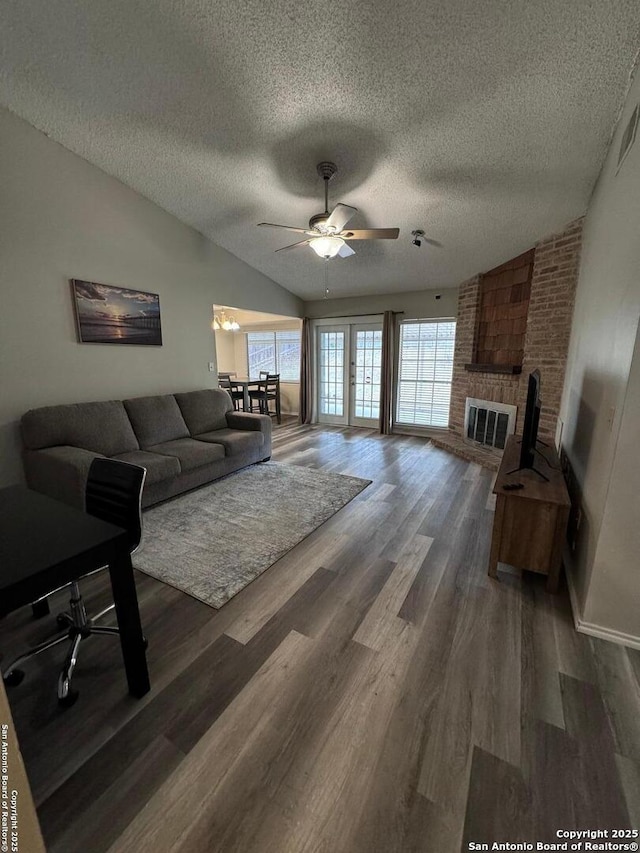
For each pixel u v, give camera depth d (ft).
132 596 4.41
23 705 4.55
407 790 3.67
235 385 21.20
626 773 3.82
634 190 5.49
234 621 6.01
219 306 15.67
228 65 6.99
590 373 7.55
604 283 7.07
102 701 4.60
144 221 12.03
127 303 11.81
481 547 8.27
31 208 9.33
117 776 3.78
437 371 18.53
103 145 9.68
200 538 8.70
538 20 5.64
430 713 4.45
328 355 22.20
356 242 13.69
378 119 7.90
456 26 5.87
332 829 3.38
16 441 9.52
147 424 11.93
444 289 17.48
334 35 6.20
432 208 11.08
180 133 9.02
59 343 10.26
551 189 9.52
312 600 6.52
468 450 15.17
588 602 5.67
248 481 12.52
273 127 8.46
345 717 4.40
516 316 13.83
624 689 4.79
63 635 5.23
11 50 7.09
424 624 5.93
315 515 9.87
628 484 5.20
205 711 4.48
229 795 3.63
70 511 4.77
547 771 3.83
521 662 5.20
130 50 6.94
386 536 8.78
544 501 6.48
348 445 17.47
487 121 7.68
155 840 3.29
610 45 5.80
